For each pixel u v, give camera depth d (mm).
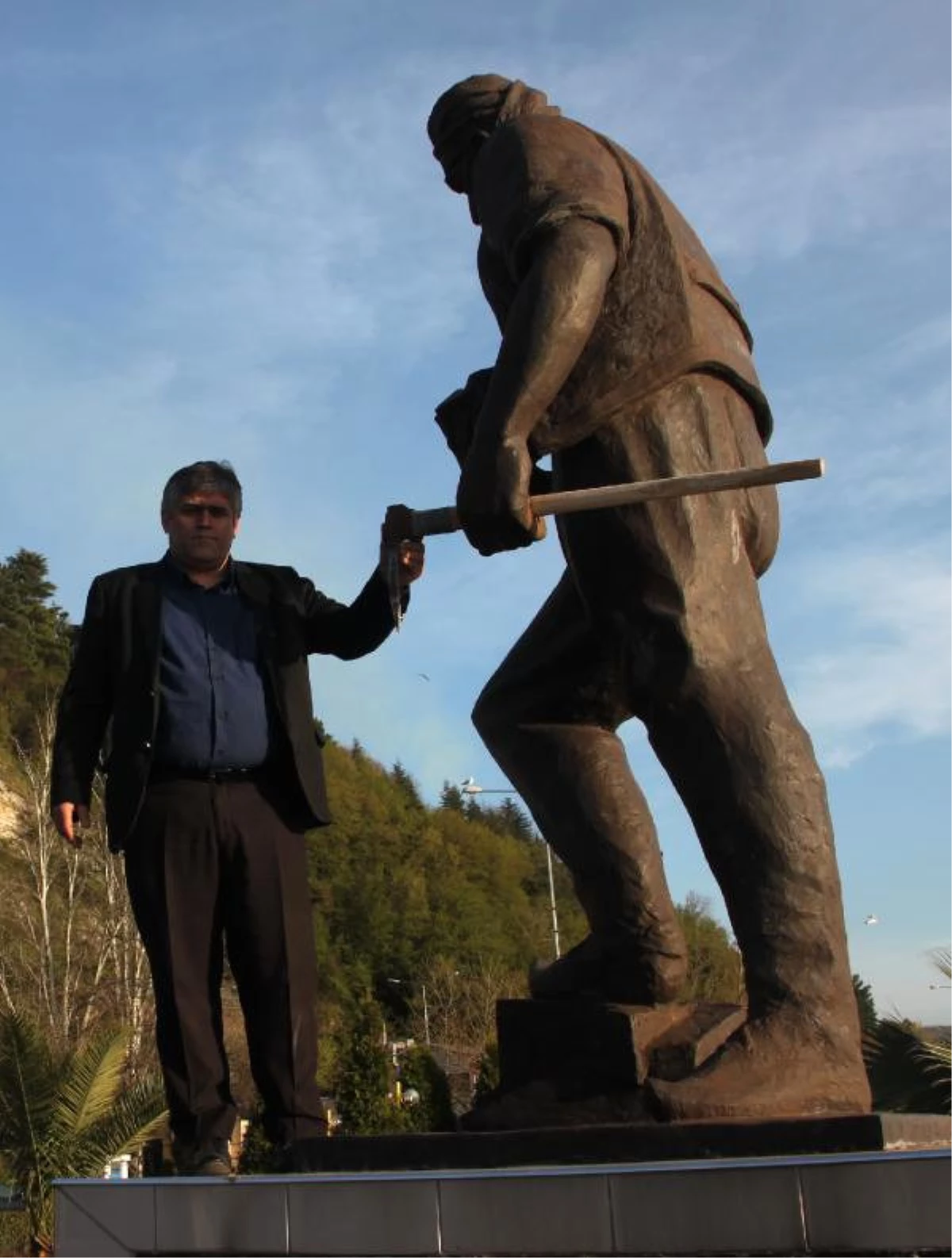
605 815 3285
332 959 53438
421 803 73250
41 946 23891
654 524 3184
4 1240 12250
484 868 66000
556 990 3258
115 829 3516
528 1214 2414
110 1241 2797
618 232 3271
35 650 72875
